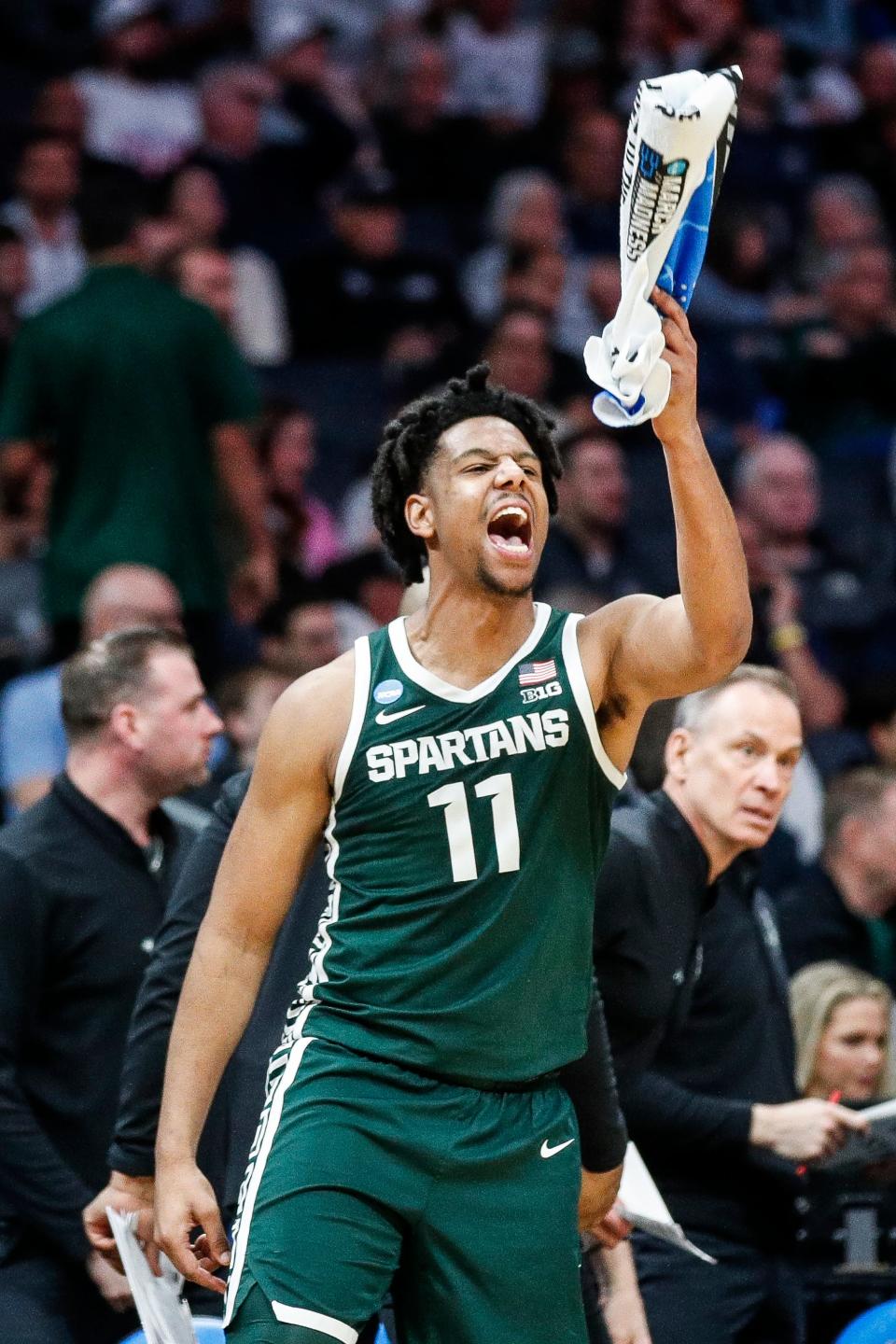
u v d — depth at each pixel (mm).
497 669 8945
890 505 28938
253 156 32188
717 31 37812
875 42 40156
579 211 33125
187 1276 9062
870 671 27078
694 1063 12797
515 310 28719
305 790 9016
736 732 12188
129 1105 10789
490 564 8812
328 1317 8461
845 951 17344
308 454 25344
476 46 36062
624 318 8211
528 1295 8820
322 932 9062
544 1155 8938
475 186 34188
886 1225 13070
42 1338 12188
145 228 22594
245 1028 10320
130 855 12828
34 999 12492
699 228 8258
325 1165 8633
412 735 8836
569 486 24953
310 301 30312
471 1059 8773
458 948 8742
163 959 10836
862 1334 11266
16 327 27938
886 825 17250
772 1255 12797
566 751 8859
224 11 34812
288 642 21234
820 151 36375
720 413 29859
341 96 35062
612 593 24891
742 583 8508
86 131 31500
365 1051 8773
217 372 21641
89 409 21172
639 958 11812
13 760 19469
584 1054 9602
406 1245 8883
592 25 37000
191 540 21453
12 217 29562
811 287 34031
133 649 12945
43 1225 12117
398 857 8812
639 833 11992
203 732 13039
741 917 12977
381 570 24109
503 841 8773
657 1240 12672
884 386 30609
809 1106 12258
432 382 28203
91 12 34656
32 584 22734
